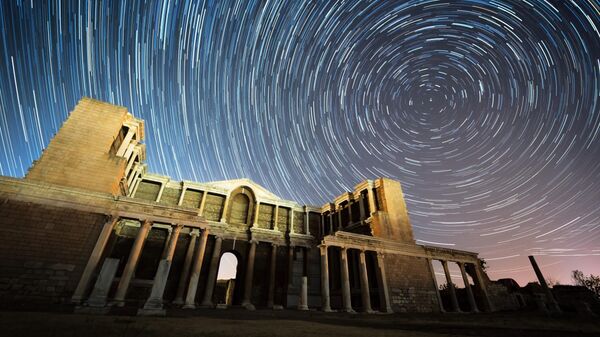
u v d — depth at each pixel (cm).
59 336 596
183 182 3191
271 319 1360
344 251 2483
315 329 966
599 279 5325
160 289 1297
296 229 3638
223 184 3434
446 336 851
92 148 2136
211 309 2025
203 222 2111
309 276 3234
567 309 3075
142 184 3067
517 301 3262
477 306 3028
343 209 3703
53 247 1659
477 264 3206
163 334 699
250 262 3002
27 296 1498
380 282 2505
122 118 2403
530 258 3184
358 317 1727
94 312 1190
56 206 1758
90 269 1644
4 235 1583
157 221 1980
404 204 3247
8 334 595
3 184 1695
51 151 2008
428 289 2716
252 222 3347
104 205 1875
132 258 1802
